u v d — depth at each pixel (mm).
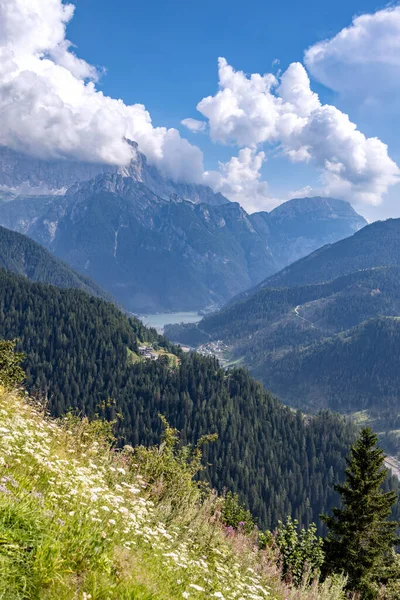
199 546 7816
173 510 9016
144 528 6180
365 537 21172
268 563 10312
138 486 9234
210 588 5836
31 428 8227
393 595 18922
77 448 9094
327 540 21297
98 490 6117
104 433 11398
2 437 6312
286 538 14586
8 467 5691
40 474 6152
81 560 4465
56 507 5238
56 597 3857
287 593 9055
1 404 9156
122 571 4801
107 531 5379
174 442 12555
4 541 3963
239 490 134125
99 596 4152
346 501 22125
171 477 10492
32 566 3957
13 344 23531
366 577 19672
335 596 10164
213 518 9875
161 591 4785
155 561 5672
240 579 7453
